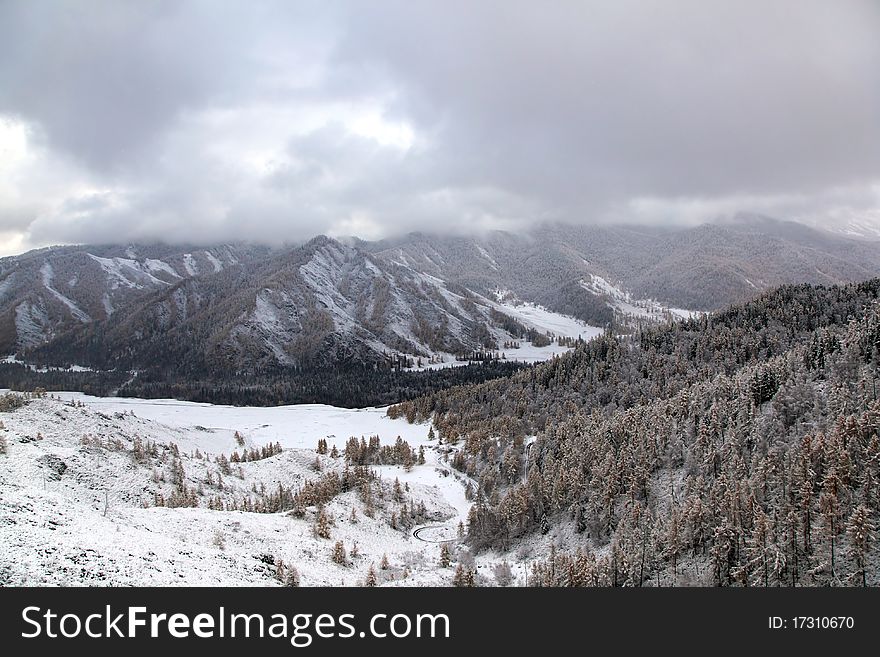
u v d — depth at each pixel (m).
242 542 79.25
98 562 51.38
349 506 116.44
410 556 97.19
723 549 68.75
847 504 67.88
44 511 59.84
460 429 191.00
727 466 86.56
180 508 92.19
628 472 97.88
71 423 130.12
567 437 128.00
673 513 79.56
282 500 120.19
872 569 61.53
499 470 142.00
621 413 134.50
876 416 77.44
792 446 82.88
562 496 102.38
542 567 80.31
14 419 122.19
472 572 81.00
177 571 56.53
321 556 84.81
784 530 67.62
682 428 108.06
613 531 87.44
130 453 120.12
